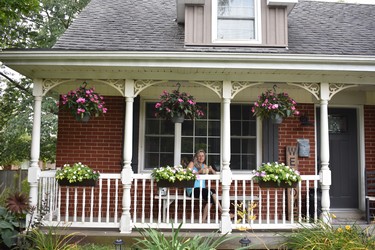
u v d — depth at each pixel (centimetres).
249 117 682
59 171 529
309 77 556
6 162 1384
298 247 444
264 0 621
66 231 515
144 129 669
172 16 721
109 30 631
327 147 550
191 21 608
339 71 531
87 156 657
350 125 702
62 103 557
